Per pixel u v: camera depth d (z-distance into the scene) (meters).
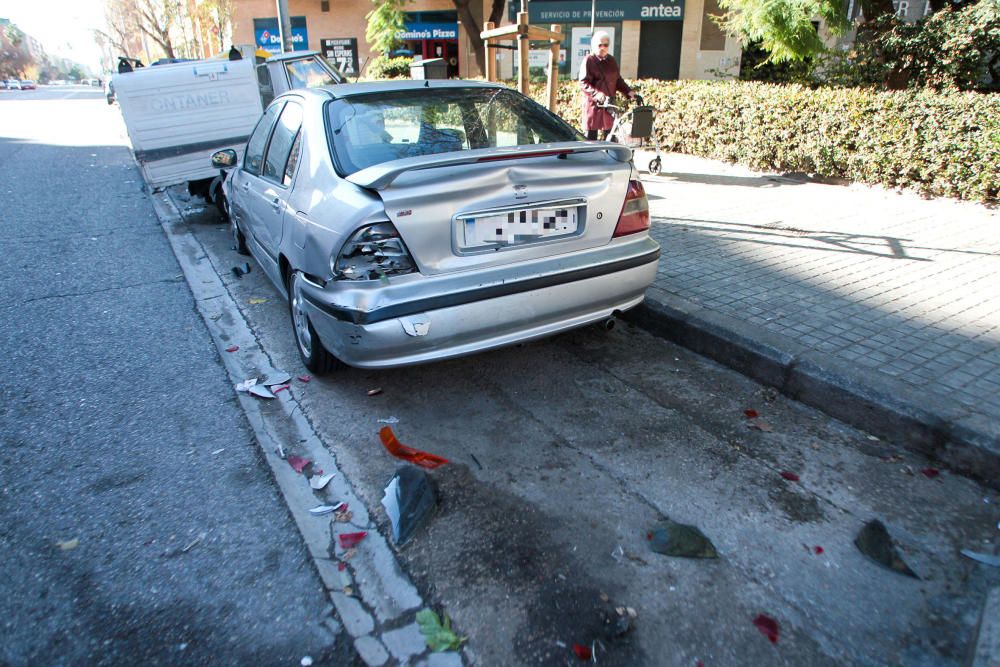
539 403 3.85
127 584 2.58
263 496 3.10
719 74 15.06
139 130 8.11
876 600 2.43
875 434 3.43
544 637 2.31
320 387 4.11
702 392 3.93
